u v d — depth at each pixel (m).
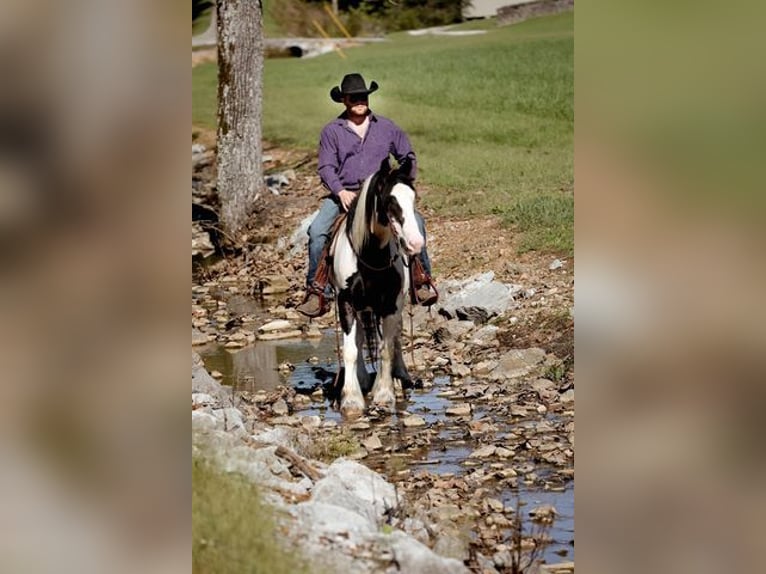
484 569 5.47
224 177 18.03
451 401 9.37
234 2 17.73
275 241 17.27
